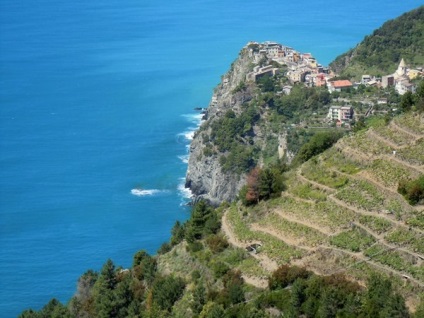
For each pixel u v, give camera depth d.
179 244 166.00
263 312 119.75
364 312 111.88
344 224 134.62
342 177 146.50
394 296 111.56
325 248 130.75
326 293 115.81
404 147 145.75
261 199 154.62
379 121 170.88
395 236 127.06
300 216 142.25
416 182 133.38
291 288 123.56
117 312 150.25
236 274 136.00
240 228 150.75
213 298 134.38
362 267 123.88
